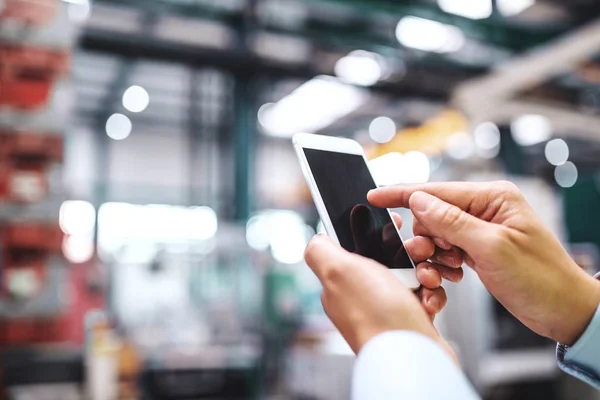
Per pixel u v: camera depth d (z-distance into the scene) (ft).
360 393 1.32
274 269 17.61
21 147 8.00
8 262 8.09
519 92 16.19
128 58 19.86
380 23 19.25
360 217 2.36
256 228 37.99
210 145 33.88
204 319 17.80
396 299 1.55
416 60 20.92
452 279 2.38
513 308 2.10
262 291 17.42
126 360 10.28
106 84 30.17
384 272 1.65
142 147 36.19
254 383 15.75
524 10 16.76
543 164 39.06
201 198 35.22
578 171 40.40
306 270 26.48
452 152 28.81
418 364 1.32
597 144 35.22
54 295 8.20
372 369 1.34
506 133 28.07
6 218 7.91
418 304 1.59
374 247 2.28
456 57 21.38
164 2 17.49
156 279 21.43
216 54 20.76
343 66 22.70
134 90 31.12
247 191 23.12
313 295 24.90
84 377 8.22
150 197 35.86
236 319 17.38
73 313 11.57
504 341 12.37
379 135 35.58
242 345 16.53
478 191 2.15
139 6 17.17
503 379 12.06
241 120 22.95
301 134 2.48
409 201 2.16
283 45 21.08
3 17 7.87
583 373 2.06
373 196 2.32
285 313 17.16
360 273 1.62
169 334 16.56
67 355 8.27
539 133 30.89
